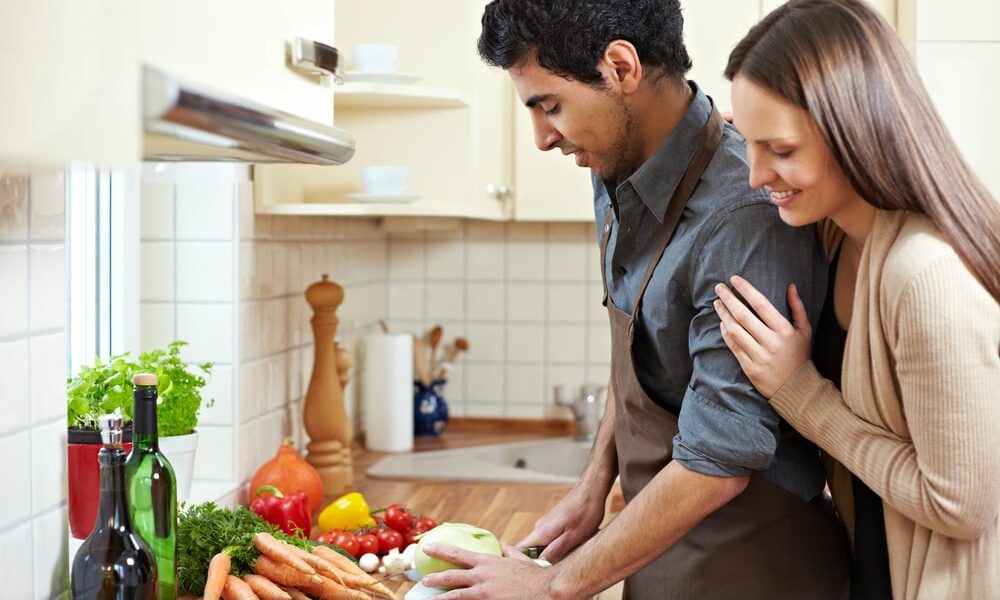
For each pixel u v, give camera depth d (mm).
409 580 1653
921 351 1119
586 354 3215
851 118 1123
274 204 2186
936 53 2492
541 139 1407
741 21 2625
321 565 1476
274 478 2025
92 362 2012
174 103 794
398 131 2504
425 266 3248
